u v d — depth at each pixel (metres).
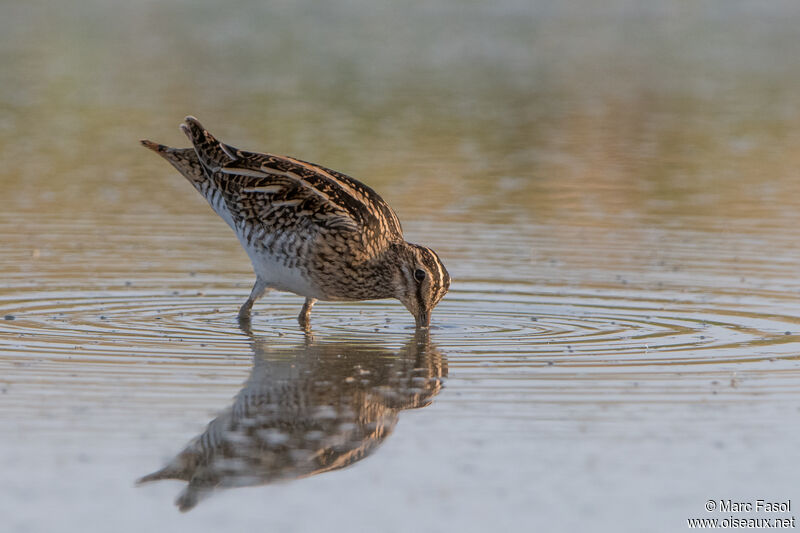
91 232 17.84
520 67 36.38
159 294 14.60
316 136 25.31
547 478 8.72
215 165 14.02
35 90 30.03
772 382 10.95
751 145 25.88
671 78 34.75
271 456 9.09
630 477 8.75
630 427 9.71
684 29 44.81
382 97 30.64
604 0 51.88
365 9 48.81
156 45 38.38
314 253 13.50
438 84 32.94
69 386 10.51
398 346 12.47
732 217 19.50
